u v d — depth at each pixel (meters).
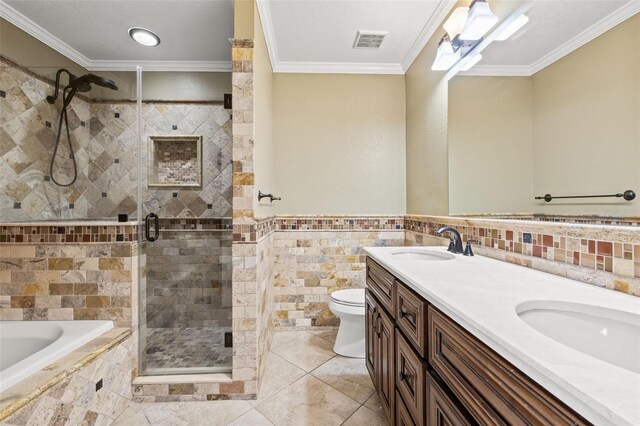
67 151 2.02
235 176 1.68
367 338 1.71
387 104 2.67
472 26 1.42
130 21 2.07
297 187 2.63
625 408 0.34
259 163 1.85
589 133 0.95
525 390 0.50
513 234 1.26
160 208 2.54
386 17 1.99
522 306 0.74
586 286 0.89
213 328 2.52
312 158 2.64
